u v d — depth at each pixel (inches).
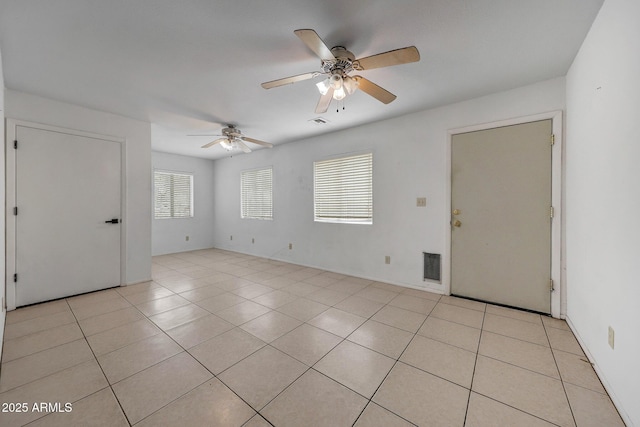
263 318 97.8
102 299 116.8
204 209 253.8
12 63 83.6
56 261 115.0
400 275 136.3
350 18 64.1
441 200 121.6
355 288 132.9
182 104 117.9
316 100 113.5
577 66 80.1
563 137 94.1
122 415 52.8
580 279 79.5
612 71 58.3
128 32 69.1
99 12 61.7
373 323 93.8
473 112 112.3
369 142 146.2
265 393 59.2
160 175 224.8
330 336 84.6
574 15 63.8
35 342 80.1
